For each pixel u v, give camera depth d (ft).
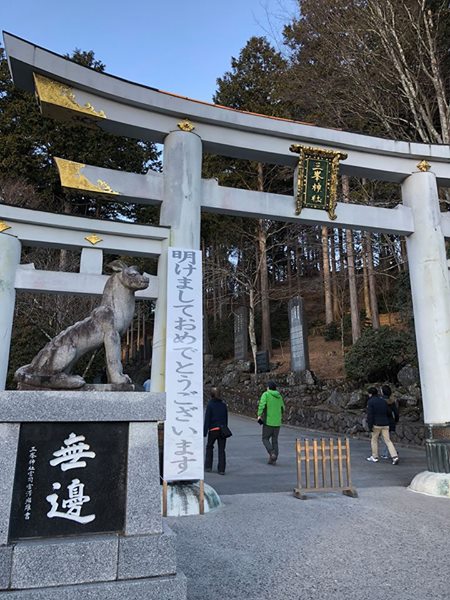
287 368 75.15
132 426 11.28
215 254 88.07
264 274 80.53
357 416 47.75
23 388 12.25
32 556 9.36
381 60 47.85
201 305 21.20
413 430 41.98
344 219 26.07
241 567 13.73
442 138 42.52
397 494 23.03
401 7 44.91
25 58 20.39
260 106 69.56
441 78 45.11
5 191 55.26
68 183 21.33
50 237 20.94
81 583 9.45
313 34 53.47
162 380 20.83
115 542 9.85
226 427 31.50
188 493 19.52
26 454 10.36
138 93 22.30
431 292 25.80
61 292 20.67
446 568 13.71
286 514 19.33
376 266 81.46
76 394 10.91
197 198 22.93
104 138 62.18
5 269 19.86
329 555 14.74
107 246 21.57
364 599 11.68
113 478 10.79
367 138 26.68
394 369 54.08
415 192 27.37
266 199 25.12
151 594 9.55
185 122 23.32
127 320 13.62
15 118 62.13
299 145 25.54
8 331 19.58
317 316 104.73
